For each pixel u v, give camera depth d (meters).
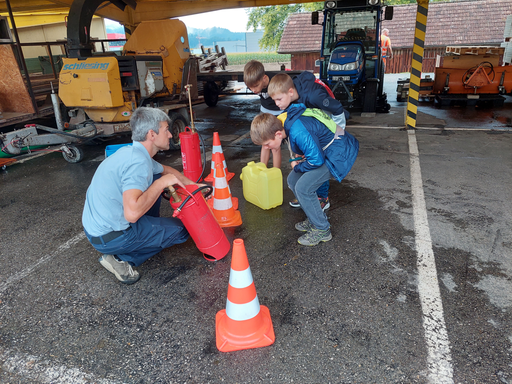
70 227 3.49
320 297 2.37
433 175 4.50
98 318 2.26
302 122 2.54
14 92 6.07
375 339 2.01
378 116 8.62
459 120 7.79
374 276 2.57
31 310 2.36
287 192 4.15
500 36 22.89
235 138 6.89
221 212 3.36
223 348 1.97
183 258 2.89
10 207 3.99
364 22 9.04
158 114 2.22
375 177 4.49
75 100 5.35
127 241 2.33
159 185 2.25
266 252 2.93
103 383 1.80
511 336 2.00
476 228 3.18
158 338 2.09
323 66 9.73
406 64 22.92
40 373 1.87
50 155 6.02
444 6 25.09
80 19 5.24
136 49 6.30
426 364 1.84
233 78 9.33
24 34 14.49
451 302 2.28
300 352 1.95
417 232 3.14
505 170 4.58
